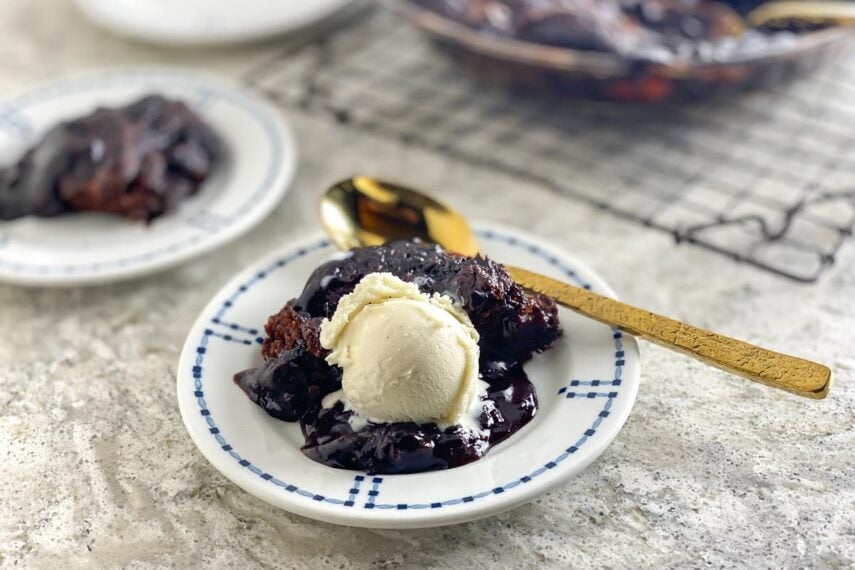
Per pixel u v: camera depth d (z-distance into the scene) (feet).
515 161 1.89
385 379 1.25
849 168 1.82
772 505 1.26
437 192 1.82
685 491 1.28
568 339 1.38
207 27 2.24
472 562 1.23
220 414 1.30
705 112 1.99
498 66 1.84
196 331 1.41
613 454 1.33
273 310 1.46
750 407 1.38
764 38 1.90
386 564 1.23
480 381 1.33
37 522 1.29
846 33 1.80
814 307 1.53
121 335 1.56
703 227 1.64
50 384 1.48
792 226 1.69
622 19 1.99
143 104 1.86
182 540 1.26
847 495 1.27
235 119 1.93
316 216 1.77
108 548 1.26
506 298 1.33
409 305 1.27
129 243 1.68
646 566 1.21
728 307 1.54
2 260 1.64
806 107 1.98
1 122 1.96
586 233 1.71
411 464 1.23
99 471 1.35
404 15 1.91
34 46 2.37
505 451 1.25
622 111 1.96
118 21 2.27
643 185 1.81
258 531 1.27
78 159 1.75
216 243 1.64
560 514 1.27
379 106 2.05
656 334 1.34
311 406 1.31
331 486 1.21
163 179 1.76
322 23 2.31
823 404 1.38
